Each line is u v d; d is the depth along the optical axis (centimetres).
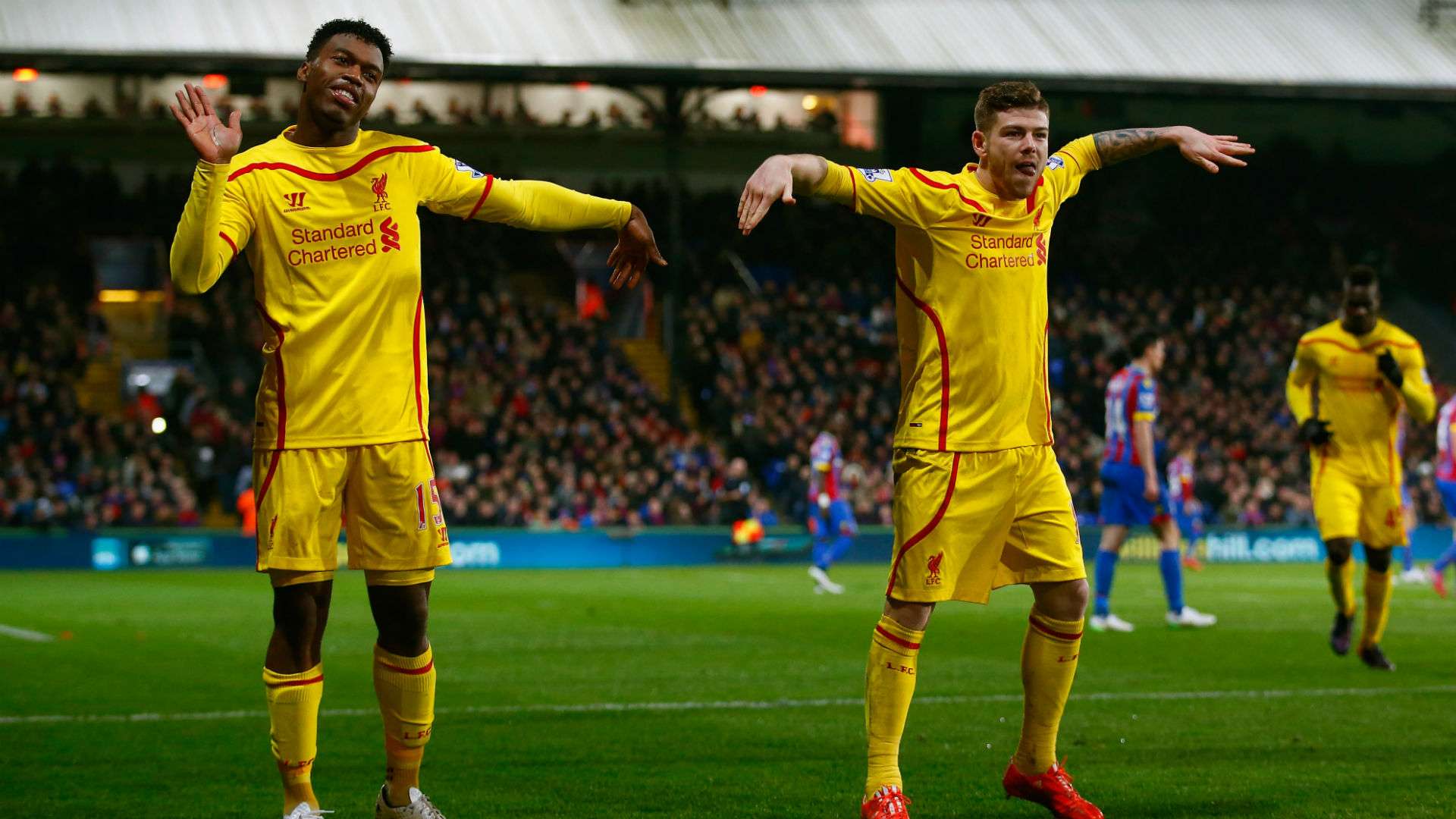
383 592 466
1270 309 3612
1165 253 3684
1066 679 507
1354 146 3719
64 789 574
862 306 3466
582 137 3331
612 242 3450
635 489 2788
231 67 2289
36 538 2391
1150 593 1844
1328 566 989
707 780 589
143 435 2717
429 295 3203
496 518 2631
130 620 1413
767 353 3234
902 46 2608
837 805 537
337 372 455
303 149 459
